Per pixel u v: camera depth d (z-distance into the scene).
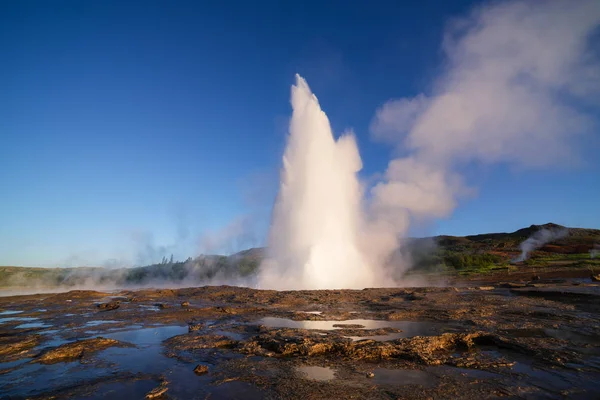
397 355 11.19
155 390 8.37
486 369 9.79
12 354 11.91
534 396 7.83
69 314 20.03
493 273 48.38
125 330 15.81
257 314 19.39
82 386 8.88
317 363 10.53
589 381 8.70
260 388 8.55
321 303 23.11
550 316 16.91
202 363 10.77
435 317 17.34
